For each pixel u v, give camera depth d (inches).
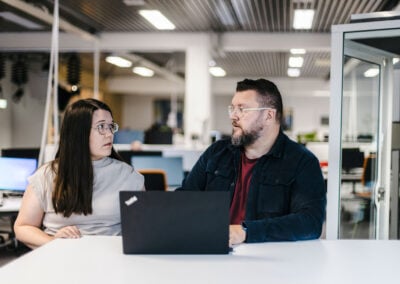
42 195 82.0
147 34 319.0
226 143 89.6
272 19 279.6
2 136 344.5
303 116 705.0
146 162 199.3
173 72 550.9
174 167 199.5
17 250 182.7
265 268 54.8
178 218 60.2
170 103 750.5
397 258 59.9
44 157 187.0
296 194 78.3
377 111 125.5
